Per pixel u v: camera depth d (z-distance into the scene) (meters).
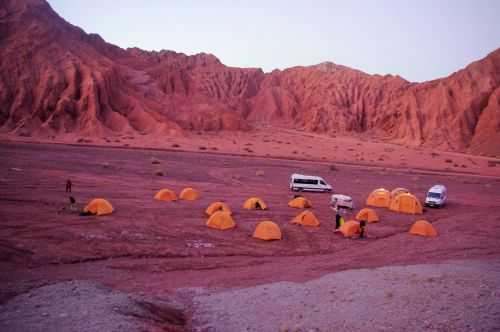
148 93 112.81
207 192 35.31
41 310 9.32
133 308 10.05
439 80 138.88
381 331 9.25
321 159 76.38
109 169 45.41
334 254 18.86
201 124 106.75
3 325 8.45
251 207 28.58
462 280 12.30
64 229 19.83
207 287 13.53
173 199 30.06
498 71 128.12
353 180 51.59
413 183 52.66
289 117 158.25
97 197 28.91
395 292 11.57
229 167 56.81
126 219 22.88
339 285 12.70
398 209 31.14
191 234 20.84
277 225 22.94
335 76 170.25
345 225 22.55
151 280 14.22
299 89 174.75
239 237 21.00
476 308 9.98
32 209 23.58
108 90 96.12
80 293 10.72
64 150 61.47
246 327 10.02
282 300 11.73
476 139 110.88
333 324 9.84
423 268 14.31
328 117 147.62
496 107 113.25
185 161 59.94
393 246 20.36
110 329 8.23
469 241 21.44
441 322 9.38
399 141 123.12
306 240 21.17
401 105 137.62
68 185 30.11
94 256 16.53
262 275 15.09
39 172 38.75
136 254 17.19
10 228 19.34
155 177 42.41
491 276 12.77
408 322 9.56
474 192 47.25
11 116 84.12
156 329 8.88
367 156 86.81
